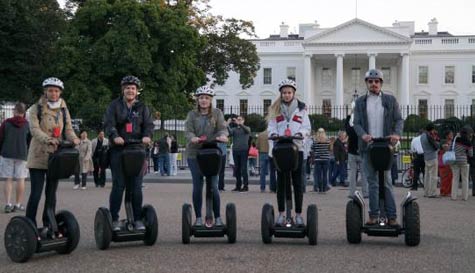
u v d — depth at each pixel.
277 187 8.47
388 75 79.81
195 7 47.19
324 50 74.94
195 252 7.84
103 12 37.34
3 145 12.38
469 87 78.75
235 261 7.23
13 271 6.82
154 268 6.85
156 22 38.31
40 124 7.80
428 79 79.56
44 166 7.71
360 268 6.81
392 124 8.66
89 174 24.64
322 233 9.52
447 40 79.44
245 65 48.56
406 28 74.44
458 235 9.29
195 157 8.62
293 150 8.02
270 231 8.34
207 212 8.48
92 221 10.83
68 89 37.00
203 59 47.12
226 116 34.72
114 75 38.12
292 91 8.54
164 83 39.03
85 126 35.88
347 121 14.38
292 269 6.77
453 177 15.67
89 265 7.06
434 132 16.64
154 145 26.62
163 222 10.73
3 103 42.38
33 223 7.33
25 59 41.75
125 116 8.27
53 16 42.53
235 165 18.22
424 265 6.98
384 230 8.27
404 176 21.38
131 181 8.20
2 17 39.88
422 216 11.80
